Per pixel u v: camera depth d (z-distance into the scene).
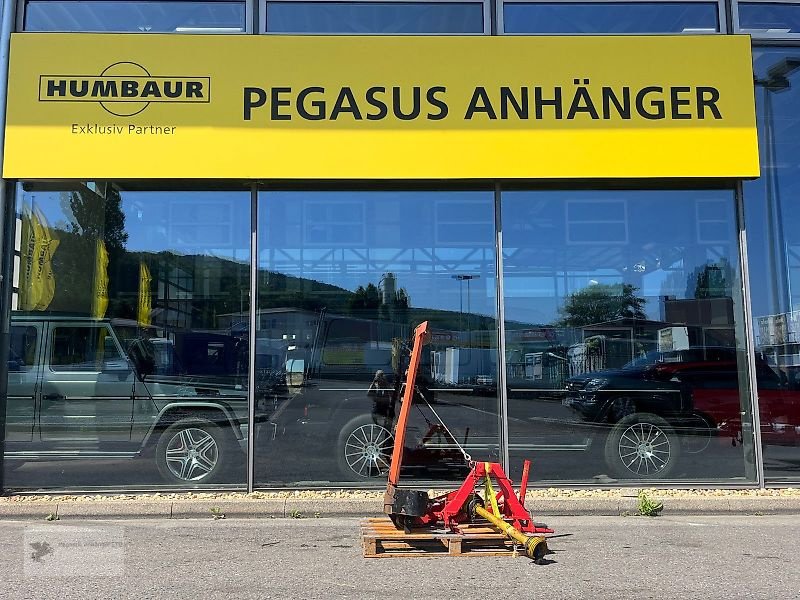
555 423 8.16
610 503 7.32
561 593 4.74
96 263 8.22
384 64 8.10
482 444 8.09
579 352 8.30
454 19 8.38
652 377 8.29
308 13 8.38
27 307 8.05
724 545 6.03
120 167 7.89
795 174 8.53
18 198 8.17
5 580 5.05
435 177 8.03
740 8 8.55
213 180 8.12
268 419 8.05
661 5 8.50
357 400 8.12
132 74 7.97
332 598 4.64
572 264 8.43
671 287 8.44
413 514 5.55
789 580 5.03
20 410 7.90
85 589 4.83
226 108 7.99
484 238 8.44
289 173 7.97
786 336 8.33
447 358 8.23
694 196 8.50
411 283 8.38
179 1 8.37
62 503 7.29
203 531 6.59
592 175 8.03
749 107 8.12
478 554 5.61
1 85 7.95
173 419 7.99
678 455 8.16
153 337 8.15
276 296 8.27
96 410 7.96
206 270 8.27
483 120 8.08
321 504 7.29
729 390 8.26
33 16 8.30
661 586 4.89
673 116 8.09
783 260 8.41
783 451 8.14
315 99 8.05
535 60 8.13
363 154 8.02
